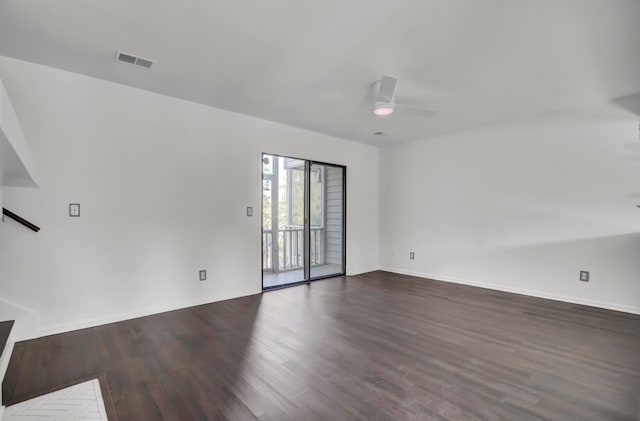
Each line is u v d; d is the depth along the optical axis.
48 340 2.69
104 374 2.16
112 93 3.11
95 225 3.04
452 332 2.90
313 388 2.00
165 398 1.89
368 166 5.78
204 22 2.12
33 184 2.35
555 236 3.94
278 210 5.23
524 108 3.78
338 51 2.48
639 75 2.87
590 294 3.69
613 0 1.86
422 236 5.32
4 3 1.92
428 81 3.02
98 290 3.05
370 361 2.35
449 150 4.96
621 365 2.29
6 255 2.62
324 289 4.50
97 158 3.04
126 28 2.20
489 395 1.92
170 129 3.48
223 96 3.45
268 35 2.27
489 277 4.53
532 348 2.57
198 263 3.70
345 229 5.43
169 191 3.48
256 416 1.73
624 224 3.47
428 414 1.74
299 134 4.67
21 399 1.88
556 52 2.47
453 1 1.88
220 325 3.07
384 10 1.97
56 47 2.46
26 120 2.70
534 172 4.10
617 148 3.51
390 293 4.28
